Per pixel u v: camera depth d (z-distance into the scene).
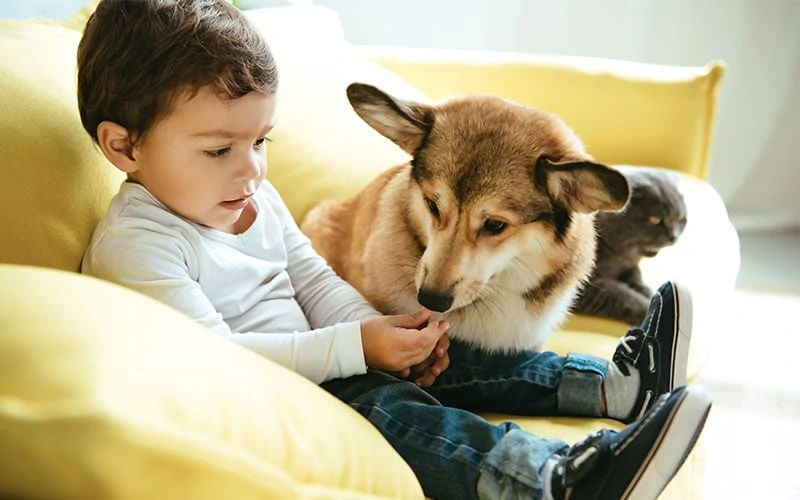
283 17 1.51
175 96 0.84
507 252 1.00
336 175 1.32
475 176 0.97
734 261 1.46
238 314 0.99
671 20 2.42
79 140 0.93
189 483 0.56
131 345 0.59
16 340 0.56
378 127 1.04
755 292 2.27
